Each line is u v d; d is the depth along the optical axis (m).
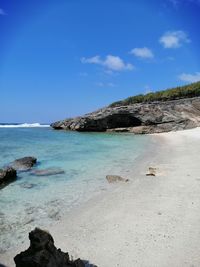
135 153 23.22
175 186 12.62
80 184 14.01
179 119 49.69
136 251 7.42
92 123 50.97
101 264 6.95
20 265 5.68
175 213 9.58
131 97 75.75
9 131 53.62
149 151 24.09
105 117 50.31
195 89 73.19
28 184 14.15
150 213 9.74
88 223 9.34
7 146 28.80
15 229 9.10
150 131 46.62
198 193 11.48
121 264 6.90
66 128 56.97
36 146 28.77
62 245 7.98
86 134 44.97
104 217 9.73
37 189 13.31
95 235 8.46
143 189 12.59
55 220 9.75
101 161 19.83
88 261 7.11
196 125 48.81
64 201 11.61
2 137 39.34
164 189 12.31
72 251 7.62
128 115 50.62
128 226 8.87
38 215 10.19
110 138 37.38
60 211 10.54
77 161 19.97
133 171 16.38
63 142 32.50
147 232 8.38
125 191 12.49
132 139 35.66
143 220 9.22
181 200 10.79
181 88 75.75
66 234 8.65
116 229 8.74
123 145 29.00
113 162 19.38
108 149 26.02
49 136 41.09
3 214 10.29
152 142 31.45
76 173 16.31
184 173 14.86
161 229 8.51
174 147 25.58
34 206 11.09
